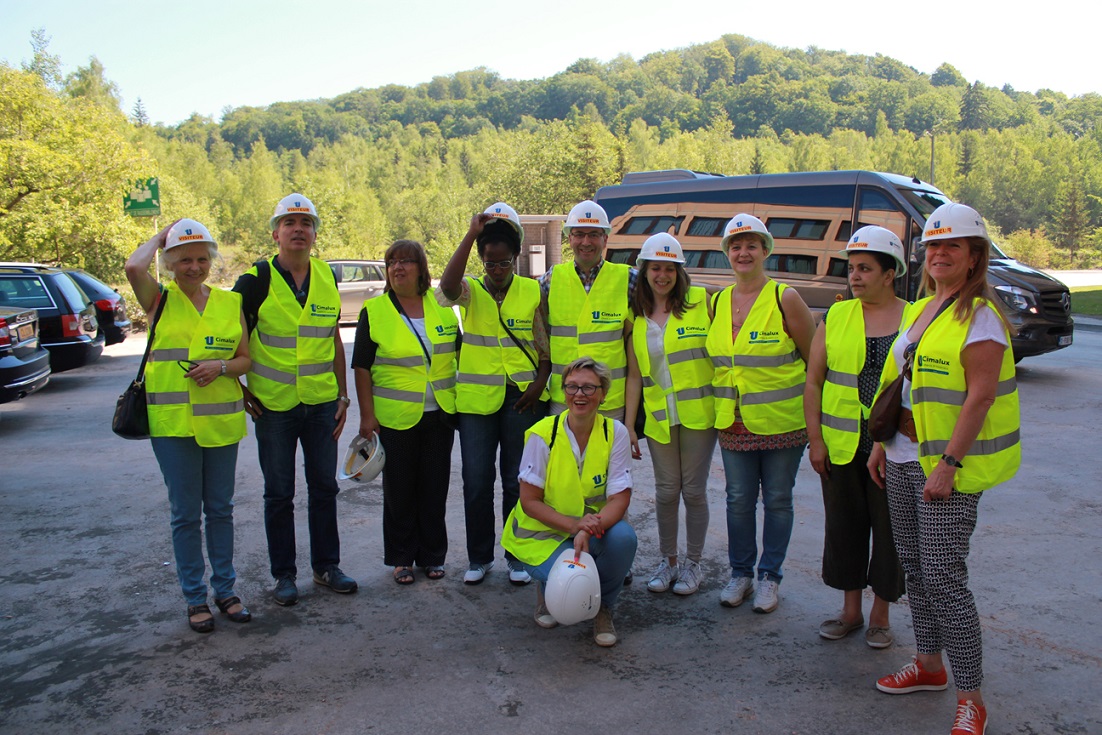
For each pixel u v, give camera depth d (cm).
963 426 299
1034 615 407
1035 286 1042
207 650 385
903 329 335
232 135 18200
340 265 2095
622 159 5612
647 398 441
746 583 434
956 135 13738
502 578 474
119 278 2147
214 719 324
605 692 342
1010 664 360
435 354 455
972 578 454
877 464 353
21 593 454
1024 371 1153
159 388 394
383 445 456
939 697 336
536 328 458
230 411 407
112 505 613
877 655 373
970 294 305
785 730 312
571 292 452
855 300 378
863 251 362
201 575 412
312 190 5131
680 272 429
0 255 1909
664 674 357
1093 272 5288
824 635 388
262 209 6956
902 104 19312
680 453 443
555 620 405
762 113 19062
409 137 17550
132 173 2050
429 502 465
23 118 1958
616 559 384
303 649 385
